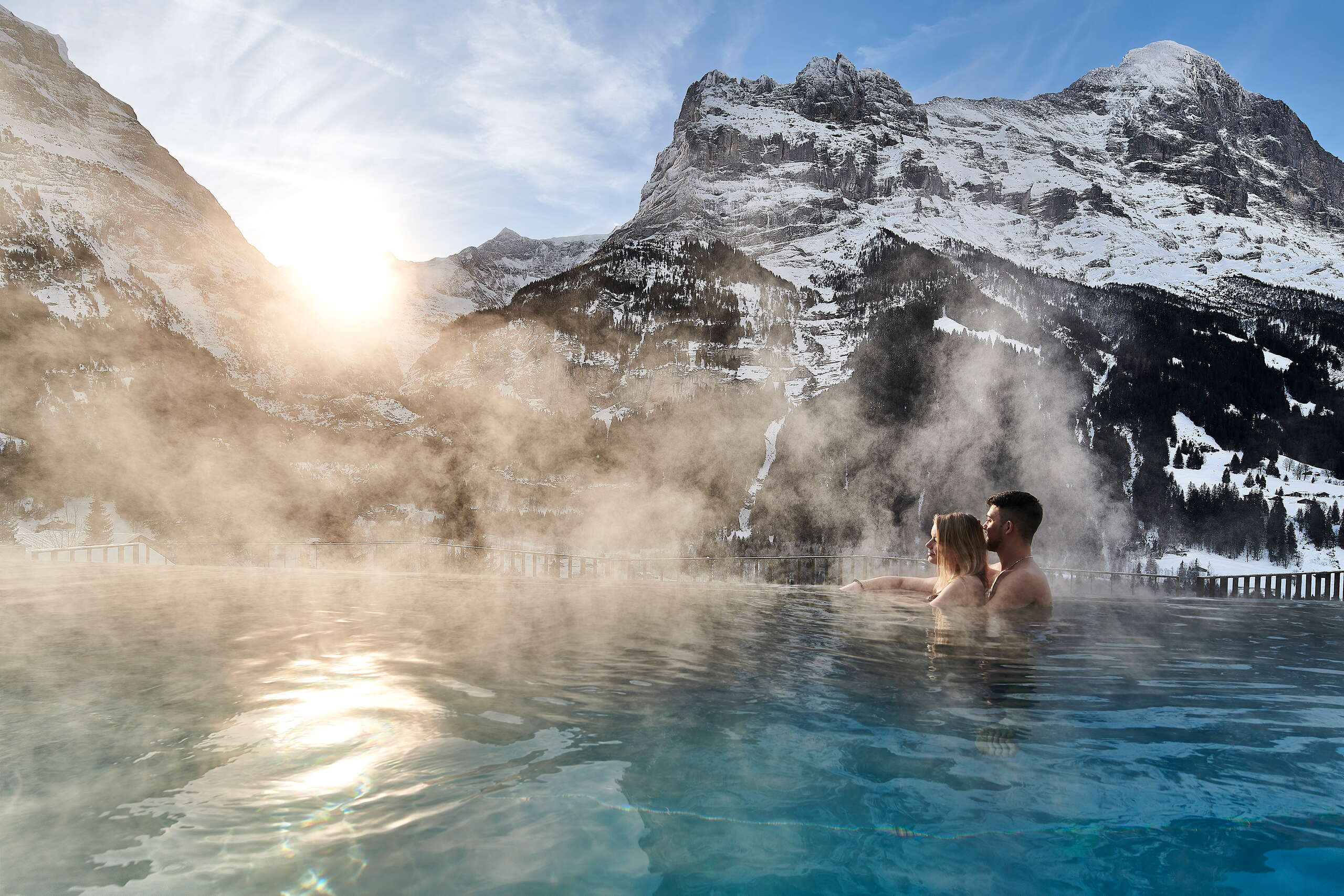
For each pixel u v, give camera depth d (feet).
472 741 4.52
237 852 3.00
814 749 4.45
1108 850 3.13
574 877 2.77
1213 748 4.57
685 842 3.16
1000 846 3.20
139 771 3.94
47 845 3.05
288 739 4.51
